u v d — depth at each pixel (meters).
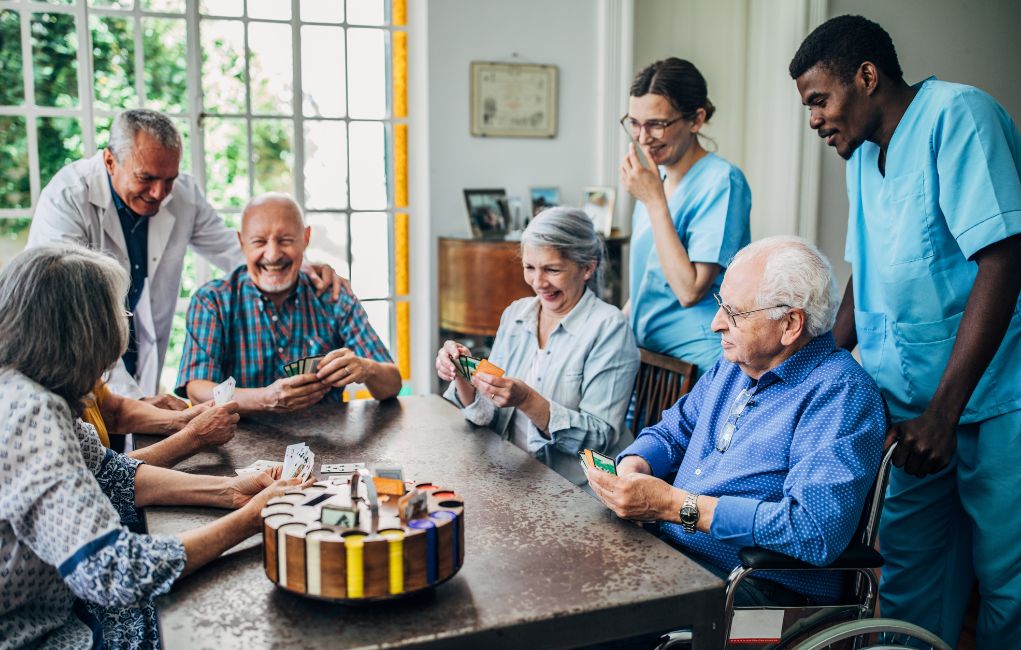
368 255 4.24
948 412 1.83
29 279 1.36
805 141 4.04
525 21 4.13
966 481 2.07
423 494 1.30
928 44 4.17
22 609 1.41
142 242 2.80
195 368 2.45
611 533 1.54
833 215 4.18
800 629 1.65
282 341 2.56
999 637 2.05
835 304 1.69
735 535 1.57
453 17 4.04
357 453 2.00
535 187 4.25
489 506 1.67
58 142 3.70
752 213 4.34
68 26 3.64
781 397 1.74
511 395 2.05
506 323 2.46
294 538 1.24
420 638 1.17
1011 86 4.33
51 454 1.31
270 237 2.42
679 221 2.62
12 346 1.35
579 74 4.24
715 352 2.58
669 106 2.52
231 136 3.96
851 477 1.55
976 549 2.07
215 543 1.40
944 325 2.07
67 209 2.63
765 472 1.71
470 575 1.36
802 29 3.96
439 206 4.15
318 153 4.11
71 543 1.28
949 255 2.03
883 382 2.22
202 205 2.99
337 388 2.61
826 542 1.51
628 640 1.77
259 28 3.93
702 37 4.34
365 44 4.09
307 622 1.21
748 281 1.70
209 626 1.20
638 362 2.26
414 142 4.20
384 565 1.22
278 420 2.28
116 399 2.18
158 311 2.90
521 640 1.22
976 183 1.90
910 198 2.04
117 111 3.78
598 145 4.29
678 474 1.92
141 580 1.27
